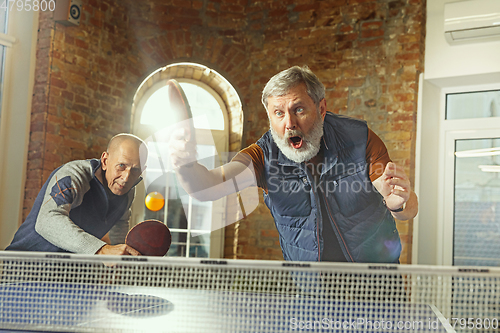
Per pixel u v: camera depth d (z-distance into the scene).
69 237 1.90
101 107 3.70
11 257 1.39
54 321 1.21
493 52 3.40
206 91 4.36
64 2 3.37
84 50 3.57
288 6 4.00
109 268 1.41
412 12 3.58
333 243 2.15
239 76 4.12
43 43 3.39
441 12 3.58
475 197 3.63
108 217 2.31
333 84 3.78
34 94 3.38
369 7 3.72
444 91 3.74
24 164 3.34
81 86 3.55
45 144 3.32
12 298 1.38
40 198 2.11
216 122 4.34
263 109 4.02
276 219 2.28
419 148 3.55
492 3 3.31
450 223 3.66
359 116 3.68
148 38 4.00
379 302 1.35
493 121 3.57
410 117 3.53
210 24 4.12
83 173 2.20
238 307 1.33
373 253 2.15
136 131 4.15
